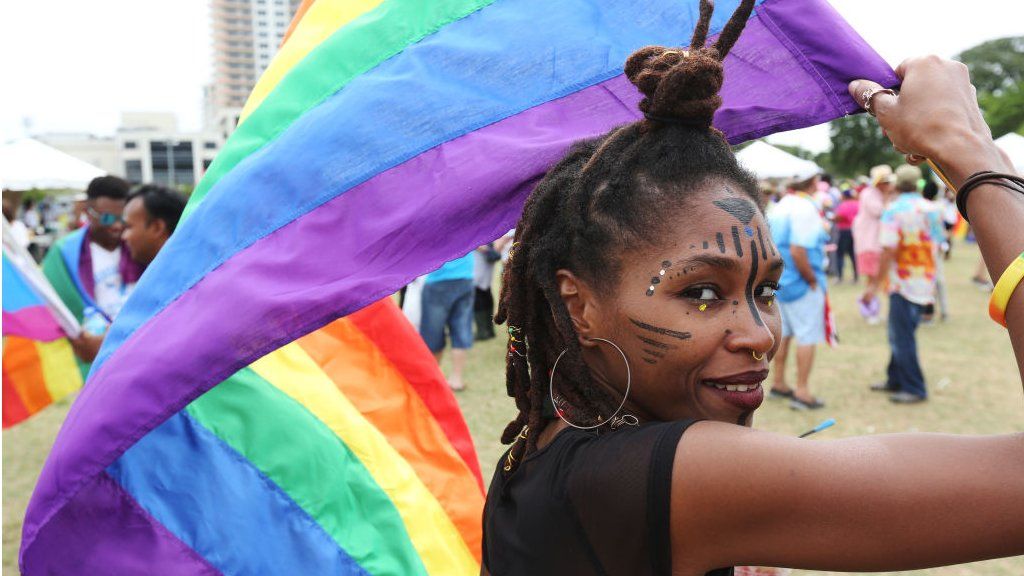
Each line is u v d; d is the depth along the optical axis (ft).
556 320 3.31
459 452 6.97
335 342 6.67
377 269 3.92
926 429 18.53
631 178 3.08
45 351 13.34
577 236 3.20
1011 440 2.61
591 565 3.00
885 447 2.67
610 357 3.19
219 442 5.30
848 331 30.91
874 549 2.62
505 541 3.37
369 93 4.24
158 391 3.80
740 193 3.09
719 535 2.79
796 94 4.06
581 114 4.14
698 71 2.96
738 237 3.00
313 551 5.42
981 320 32.40
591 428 3.22
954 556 2.59
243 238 4.09
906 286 20.33
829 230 45.27
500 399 20.99
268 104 4.80
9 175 20.77
